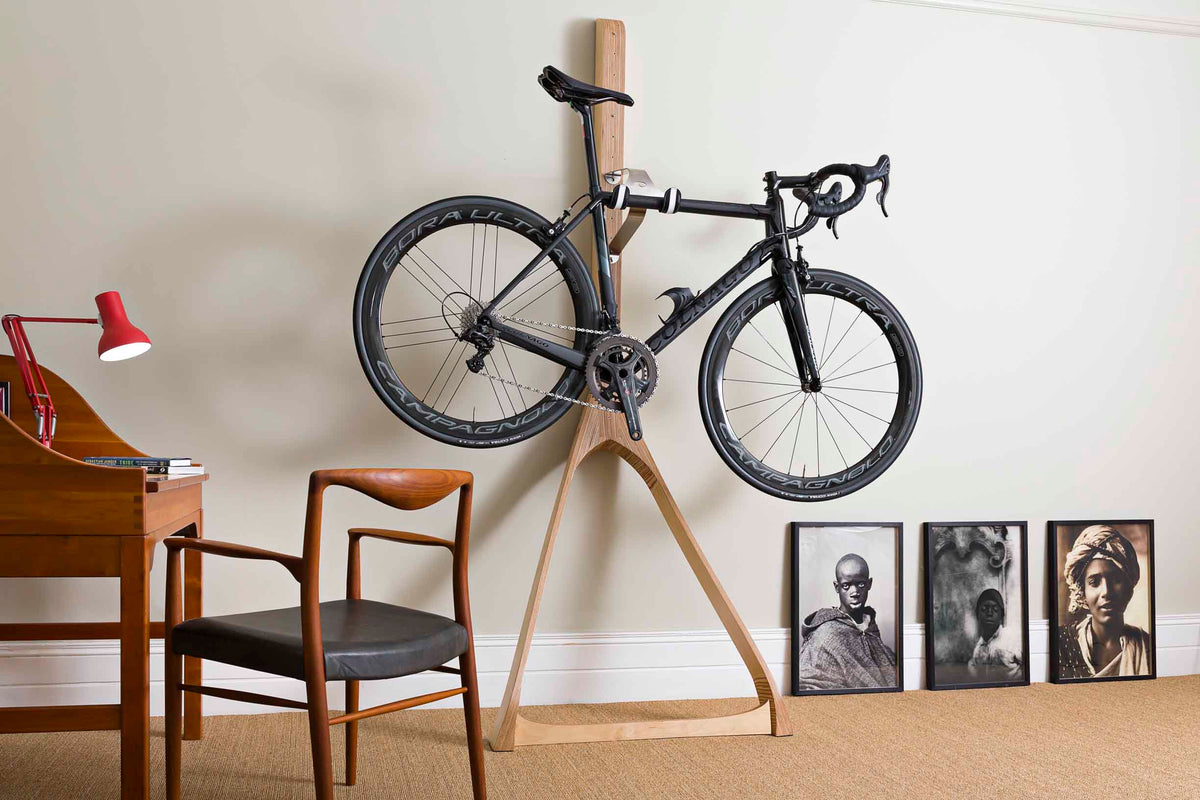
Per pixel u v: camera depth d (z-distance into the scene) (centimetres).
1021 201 312
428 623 174
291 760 217
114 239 251
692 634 283
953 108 307
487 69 273
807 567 291
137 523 167
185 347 254
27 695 243
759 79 292
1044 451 313
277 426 259
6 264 245
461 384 270
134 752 164
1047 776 214
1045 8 313
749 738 242
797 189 262
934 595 299
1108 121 320
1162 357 324
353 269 264
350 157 264
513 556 272
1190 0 325
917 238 304
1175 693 295
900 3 303
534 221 244
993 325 310
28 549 165
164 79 254
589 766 219
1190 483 325
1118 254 321
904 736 245
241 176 258
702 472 286
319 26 262
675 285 284
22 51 246
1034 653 308
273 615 178
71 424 229
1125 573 316
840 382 297
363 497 263
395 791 198
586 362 244
